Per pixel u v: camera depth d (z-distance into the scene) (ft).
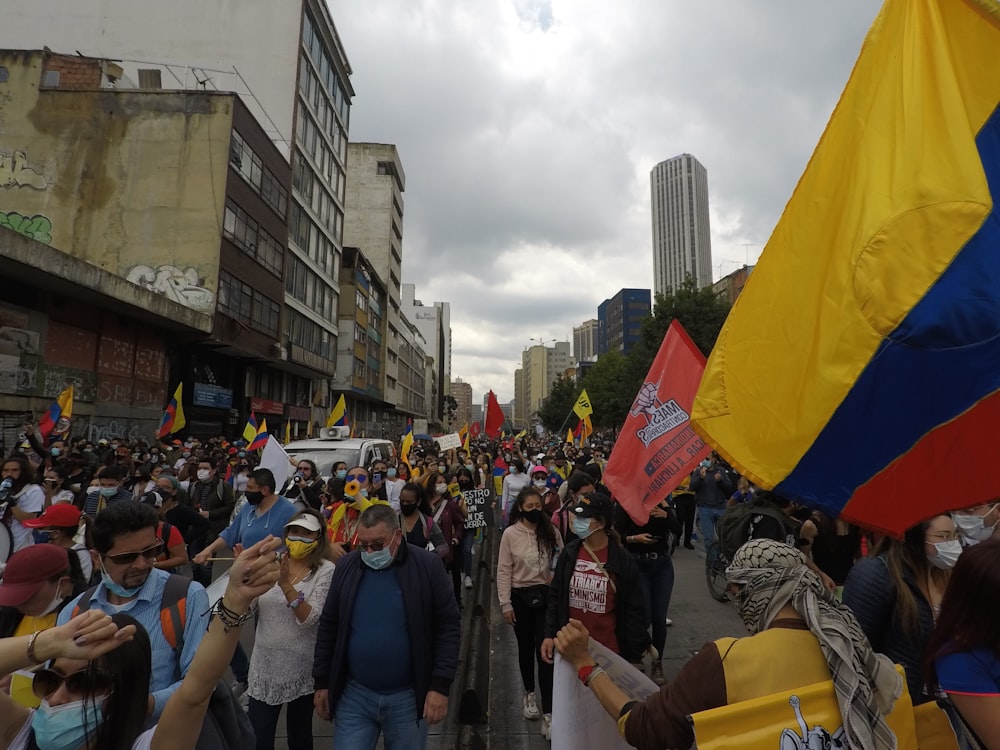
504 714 16.58
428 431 356.38
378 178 208.54
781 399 8.25
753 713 5.36
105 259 79.25
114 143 81.15
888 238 7.46
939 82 7.66
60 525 13.37
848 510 7.69
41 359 57.41
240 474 36.09
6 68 81.76
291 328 111.75
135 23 107.24
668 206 574.56
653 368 17.72
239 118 84.99
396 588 10.65
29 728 6.14
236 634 5.79
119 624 6.09
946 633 5.85
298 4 109.91
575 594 12.67
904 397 7.42
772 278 8.63
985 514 9.89
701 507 32.42
